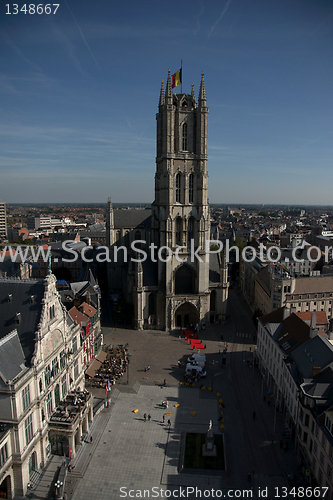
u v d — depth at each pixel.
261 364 97.88
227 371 99.12
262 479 60.38
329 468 52.41
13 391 52.50
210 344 117.88
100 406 81.19
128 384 91.69
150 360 105.88
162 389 89.69
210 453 65.31
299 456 65.06
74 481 59.38
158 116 128.88
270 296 129.25
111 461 64.25
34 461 59.81
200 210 127.94
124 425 75.06
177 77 123.19
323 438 55.00
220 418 77.00
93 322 104.38
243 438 71.00
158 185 130.75
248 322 140.25
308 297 129.00
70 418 64.50
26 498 55.19
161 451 67.25
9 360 56.44
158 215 131.38
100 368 98.62
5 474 52.94
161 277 129.00
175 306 130.25
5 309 65.44
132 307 138.75
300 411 64.81
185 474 61.25
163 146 123.94
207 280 131.88
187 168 126.50
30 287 67.00
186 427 74.56
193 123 126.75
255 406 82.44
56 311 68.38
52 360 66.00
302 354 74.19
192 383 91.62
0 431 53.34
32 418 58.81
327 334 86.31
